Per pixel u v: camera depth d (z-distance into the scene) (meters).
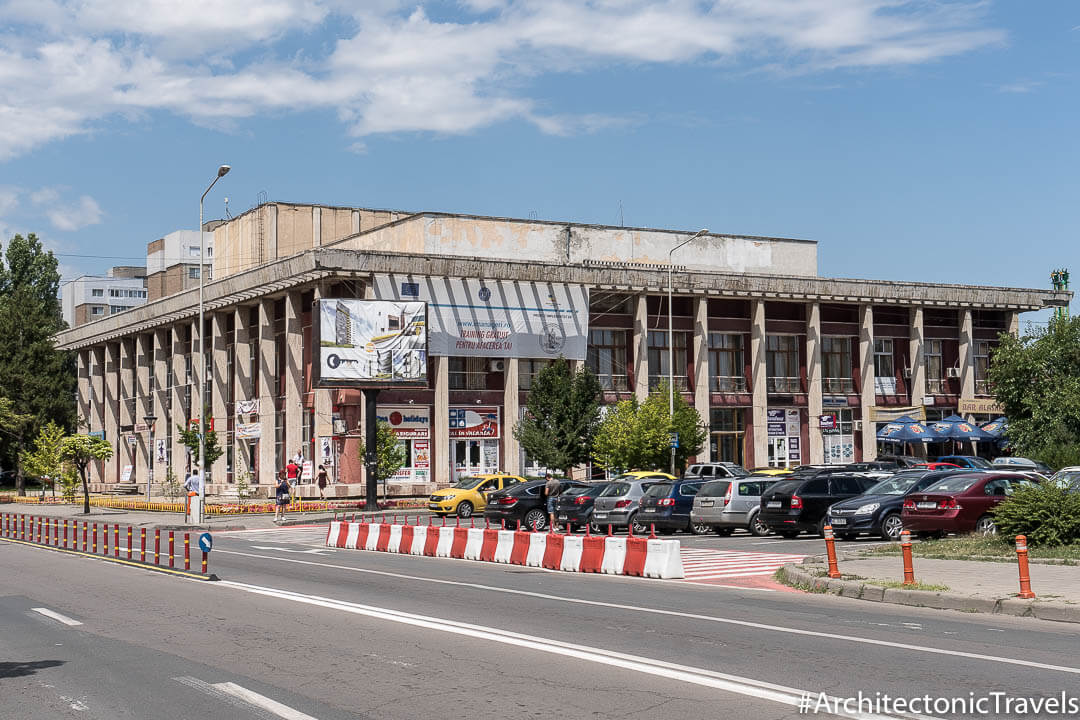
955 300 69.44
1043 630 12.86
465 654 11.63
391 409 55.12
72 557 27.84
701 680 9.91
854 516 27.17
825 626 13.35
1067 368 58.47
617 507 33.94
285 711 9.09
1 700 9.95
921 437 61.84
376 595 17.83
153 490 71.62
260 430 59.09
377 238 63.62
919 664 10.55
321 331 49.53
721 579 20.42
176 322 69.38
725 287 62.62
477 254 60.94
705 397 62.50
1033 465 46.50
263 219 68.19
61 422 82.44
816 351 65.88
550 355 57.84
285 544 33.28
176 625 14.60
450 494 43.38
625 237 65.75
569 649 11.77
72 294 154.00
